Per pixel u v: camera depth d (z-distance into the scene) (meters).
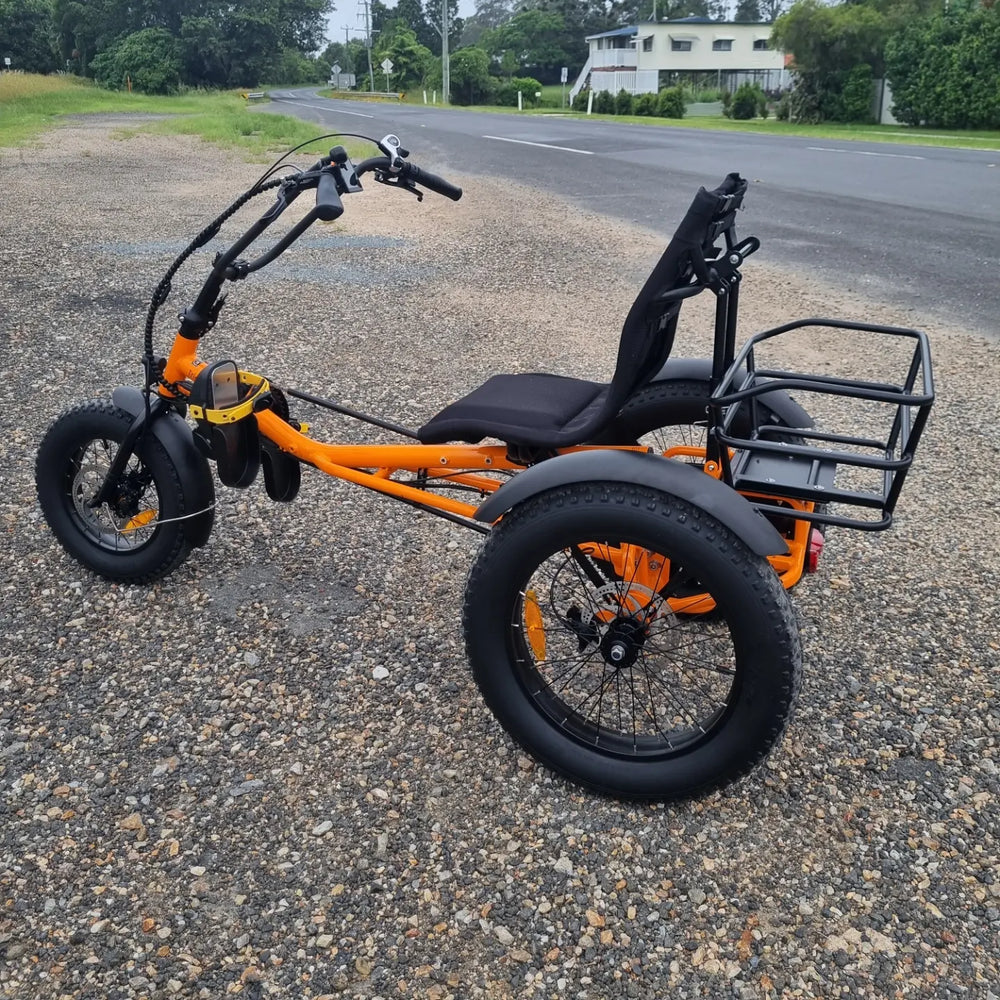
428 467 3.12
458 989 2.15
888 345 6.43
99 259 8.65
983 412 5.34
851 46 34.28
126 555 3.59
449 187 3.10
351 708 3.02
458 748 2.87
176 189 12.88
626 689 3.05
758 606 2.34
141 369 5.86
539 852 2.51
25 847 2.49
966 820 2.60
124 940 2.25
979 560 3.86
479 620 2.63
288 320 6.95
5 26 68.62
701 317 7.09
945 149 20.30
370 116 34.03
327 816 2.61
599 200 12.48
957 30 31.17
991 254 9.18
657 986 2.15
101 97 41.84
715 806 2.66
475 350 6.34
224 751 2.84
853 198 12.72
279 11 86.81
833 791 2.70
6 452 4.73
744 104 38.91
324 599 3.58
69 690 3.09
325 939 2.26
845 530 4.07
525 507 2.55
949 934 2.27
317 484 4.43
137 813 2.61
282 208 2.89
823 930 2.28
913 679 3.15
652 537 2.40
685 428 4.18
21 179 13.65
